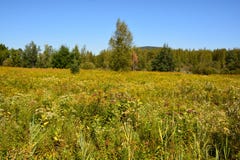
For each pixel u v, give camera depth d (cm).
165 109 740
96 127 551
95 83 1552
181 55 12656
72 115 641
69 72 3216
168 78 2653
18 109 684
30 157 416
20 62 7725
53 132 521
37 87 1311
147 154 448
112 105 682
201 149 479
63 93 1109
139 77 2627
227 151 468
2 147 441
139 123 574
